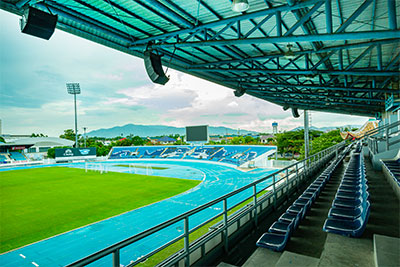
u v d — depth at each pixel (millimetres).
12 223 12977
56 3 5395
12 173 34156
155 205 15906
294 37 5023
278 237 3461
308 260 2666
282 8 5012
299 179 7926
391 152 8766
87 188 21922
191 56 9312
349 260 2617
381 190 5980
